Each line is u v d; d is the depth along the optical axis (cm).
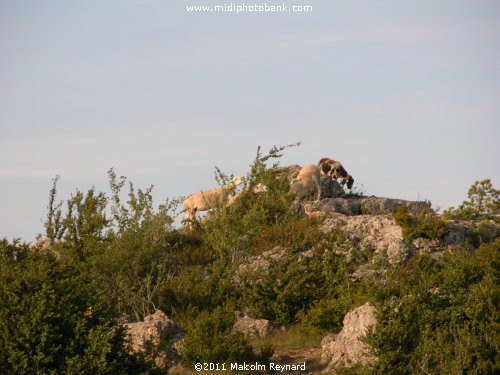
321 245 9869
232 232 10288
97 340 5553
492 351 5728
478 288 6544
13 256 8325
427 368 5709
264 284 8944
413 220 10162
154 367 5931
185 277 9225
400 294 7025
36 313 5541
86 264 9019
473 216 11000
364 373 6019
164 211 10012
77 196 10556
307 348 7469
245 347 6881
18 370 5431
